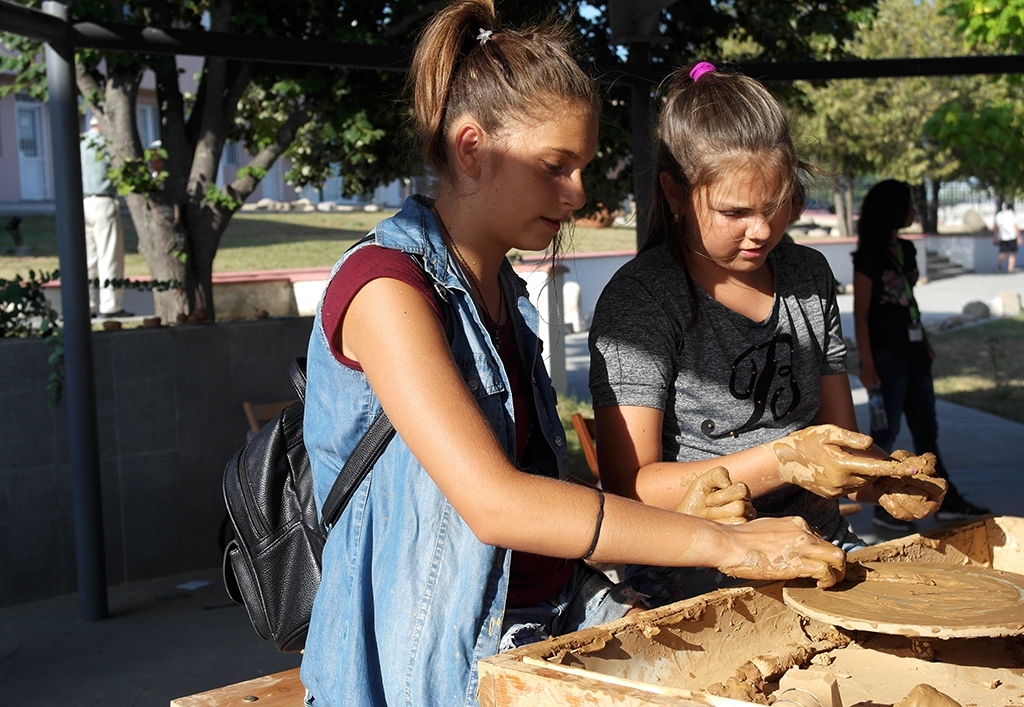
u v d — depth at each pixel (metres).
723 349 1.94
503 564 1.43
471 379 1.46
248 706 1.82
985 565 1.98
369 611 1.47
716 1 7.12
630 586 1.96
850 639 1.65
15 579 4.51
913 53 20.94
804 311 2.04
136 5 6.07
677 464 1.80
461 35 1.51
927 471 1.62
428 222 1.47
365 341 1.34
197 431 4.98
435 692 1.41
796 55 7.57
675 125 1.88
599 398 1.92
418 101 1.54
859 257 5.33
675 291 1.92
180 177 6.03
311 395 1.52
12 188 25.02
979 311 16.67
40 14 3.76
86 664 3.86
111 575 4.78
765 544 1.45
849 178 25.28
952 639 1.62
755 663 1.49
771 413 1.98
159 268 6.00
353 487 1.47
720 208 1.79
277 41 4.07
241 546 1.68
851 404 2.14
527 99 1.42
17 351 4.45
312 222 25.39
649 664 1.40
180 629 4.22
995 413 9.20
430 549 1.42
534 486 1.30
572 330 13.86
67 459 4.62
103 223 9.91
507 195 1.46
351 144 6.41
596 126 1.48
